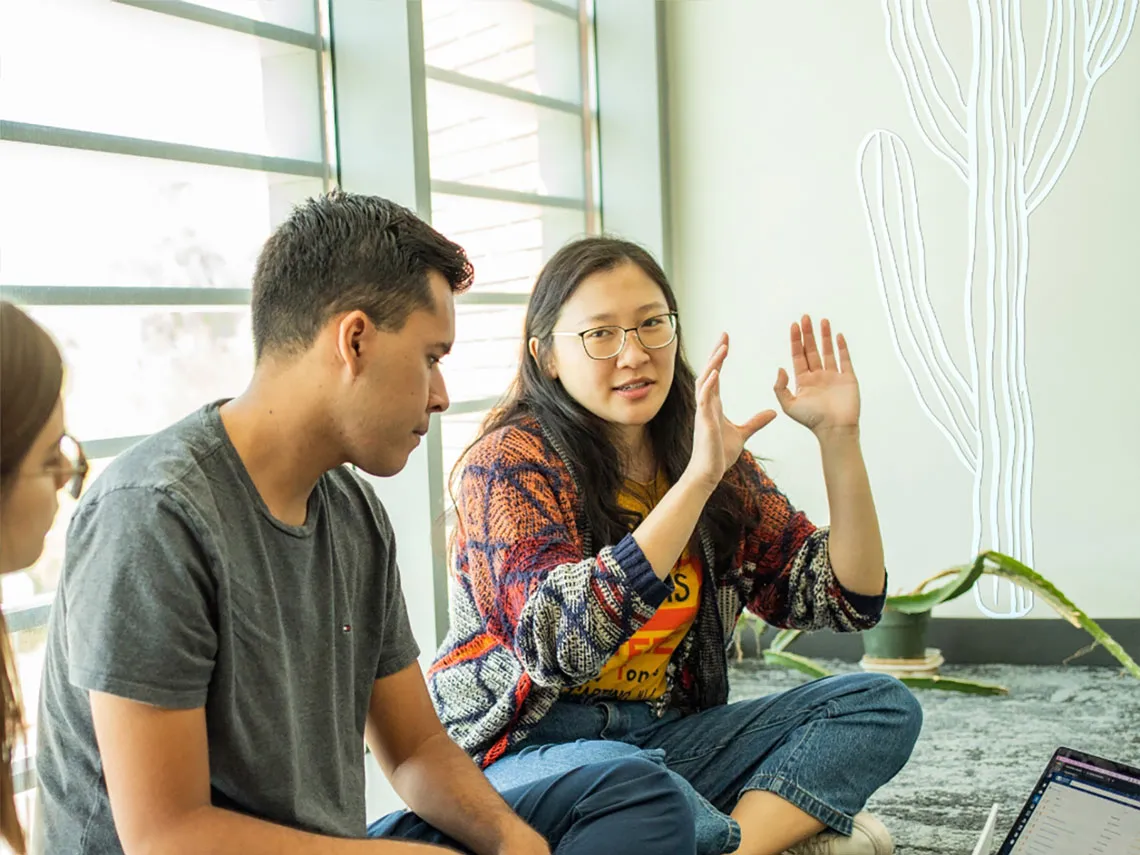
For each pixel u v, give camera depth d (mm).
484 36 3074
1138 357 3076
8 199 1812
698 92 3473
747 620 3309
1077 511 3166
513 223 3203
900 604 3008
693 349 3543
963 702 2910
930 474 3273
